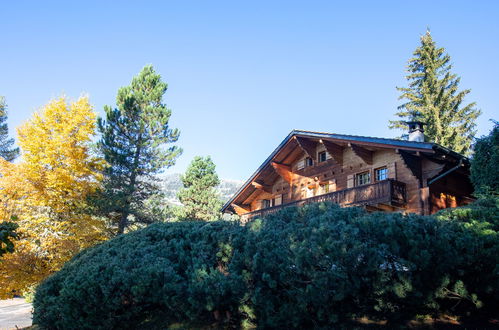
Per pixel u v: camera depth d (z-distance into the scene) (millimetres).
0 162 17969
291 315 6801
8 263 16031
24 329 10242
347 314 7230
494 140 12844
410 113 35125
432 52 34812
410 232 6539
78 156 19672
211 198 35344
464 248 6914
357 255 6207
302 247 6492
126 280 7891
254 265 7086
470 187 17156
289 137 20125
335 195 16562
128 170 23531
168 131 25625
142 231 10477
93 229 19766
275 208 19578
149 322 8547
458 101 32156
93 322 7840
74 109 19969
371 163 17016
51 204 18656
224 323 7957
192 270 8148
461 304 7609
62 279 9062
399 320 7258
